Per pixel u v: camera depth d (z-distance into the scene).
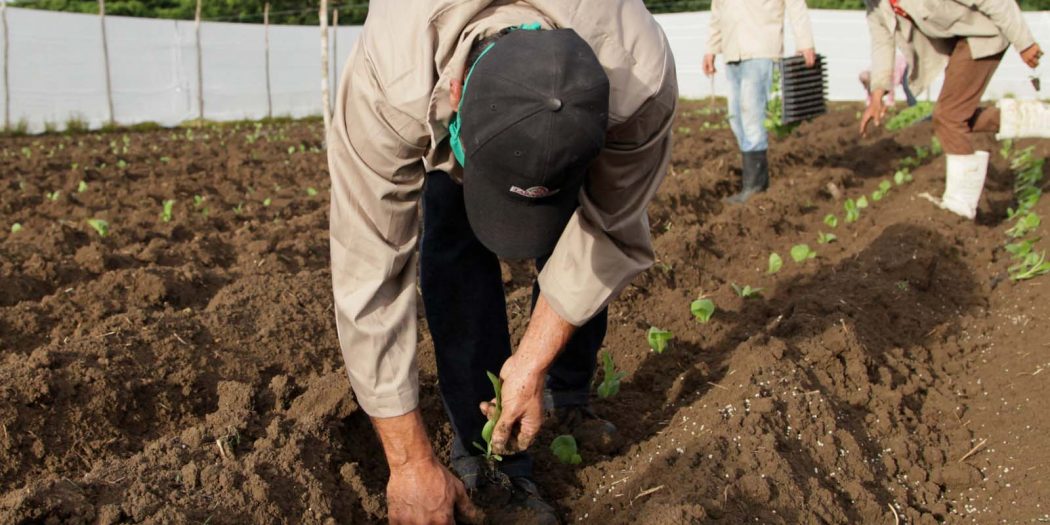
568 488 2.87
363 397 2.22
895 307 4.26
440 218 2.58
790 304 4.27
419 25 1.92
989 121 5.64
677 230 5.65
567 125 1.64
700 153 9.48
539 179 1.70
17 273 4.76
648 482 2.74
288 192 8.20
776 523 2.55
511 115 1.66
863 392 3.39
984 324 4.21
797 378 3.27
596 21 1.95
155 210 7.15
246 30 19.80
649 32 2.04
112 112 17.19
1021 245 4.95
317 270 4.96
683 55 22.69
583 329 2.97
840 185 7.37
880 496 2.87
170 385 3.33
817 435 3.00
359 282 2.13
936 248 5.12
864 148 9.34
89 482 2.41
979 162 5.62
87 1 28.33
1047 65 17.98
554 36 1.74
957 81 5.47
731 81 6.76
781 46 6.57
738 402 3.09
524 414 2.30
